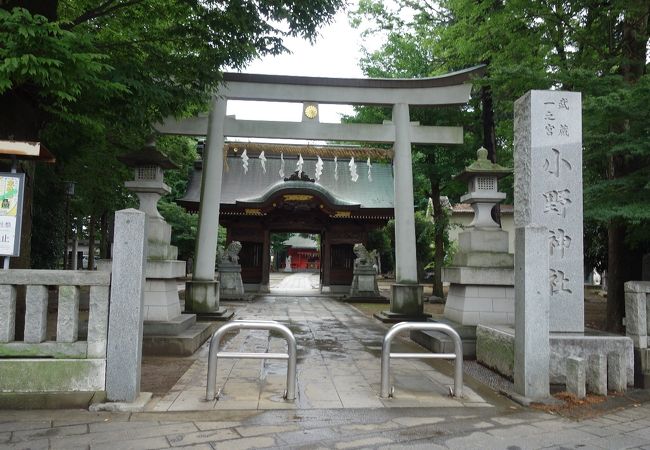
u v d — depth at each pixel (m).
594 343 6.45
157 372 7.09
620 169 9.62
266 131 13.35
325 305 18.53
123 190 19.39
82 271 5.28
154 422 4.86
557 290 7.04
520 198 7.59
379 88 13.73
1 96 7.30
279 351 8.95
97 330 5.30
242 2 8.50
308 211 23.81
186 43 9.28
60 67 6.33
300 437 4.55
